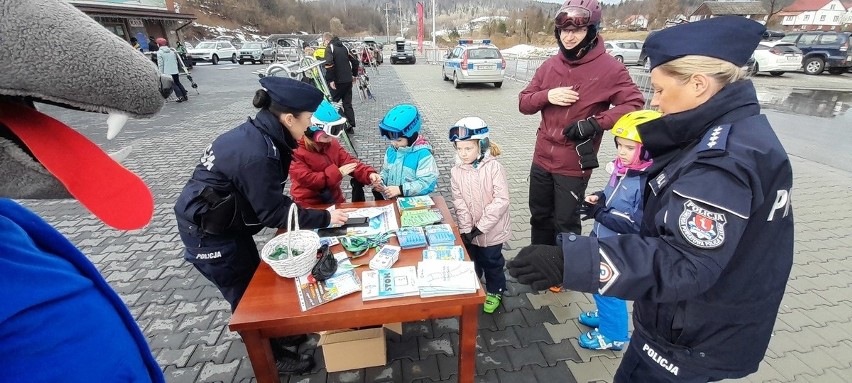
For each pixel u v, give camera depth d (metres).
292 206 1.57
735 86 0.88
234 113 8.93
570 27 2.15
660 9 41.81
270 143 1.65
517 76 14.66
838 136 6.31
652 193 1.03
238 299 1.92
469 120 2.26
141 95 0.51
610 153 5.84
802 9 49.03
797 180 4.61
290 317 1.35
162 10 22.33
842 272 2.89
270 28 58.69
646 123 0.99
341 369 2.01
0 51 0.41
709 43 0.85
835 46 12.95
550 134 2.44
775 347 2.20
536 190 2.65
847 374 2.02
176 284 2.89
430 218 2.04
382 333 1.94
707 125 0.91
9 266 0.46
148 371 0.69
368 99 10.49
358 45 22.66
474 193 2.35
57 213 4.01
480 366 2.12
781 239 0.93
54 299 0.50
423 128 7.40
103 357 0.55
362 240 1.80
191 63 18.03
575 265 0.81
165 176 5.09
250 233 1.83
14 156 0.46
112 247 3.40
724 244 0.77
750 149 0.81
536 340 2.29
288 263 1.47
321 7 86.56
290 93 1.63
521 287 2.76
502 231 2.36
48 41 0.43
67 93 0.46
